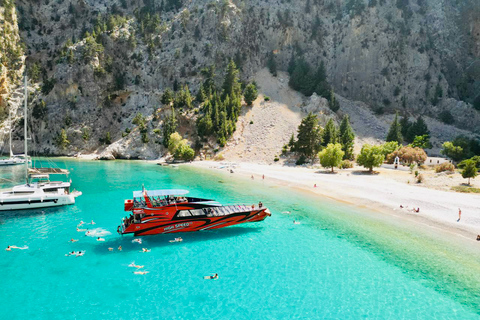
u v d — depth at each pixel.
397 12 190.38
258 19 189.62
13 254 34.47
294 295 27.12
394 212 52.06
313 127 113.69
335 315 24.39
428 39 188.75
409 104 179.38
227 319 23.62
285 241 39.84
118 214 49.66
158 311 24.45
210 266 32.53
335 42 195.62
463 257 34.94
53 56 169.75
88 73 155.00
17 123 147.00
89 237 39.94
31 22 175.62
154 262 33.28
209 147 134.50
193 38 181.50
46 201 52.53
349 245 38.47
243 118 147.75
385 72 181.88
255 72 181.12
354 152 125.88
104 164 115.62
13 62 154.25
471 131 165.25
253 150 128.50
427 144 135.88
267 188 72.88
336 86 189.88
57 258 33.72
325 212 52.72
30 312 24.00
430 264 33.31
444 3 196.00
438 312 24.98
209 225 43.06
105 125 153.62
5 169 99.25
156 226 40.84
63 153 143.75
